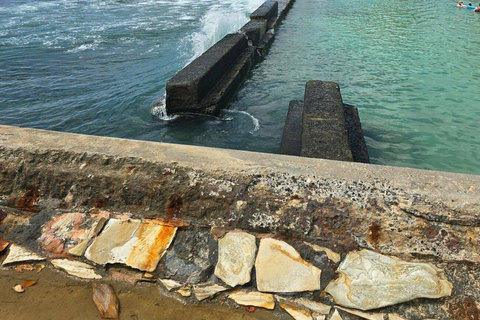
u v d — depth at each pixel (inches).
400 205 72.0
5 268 76.0
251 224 77.2
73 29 483.5
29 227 82.4
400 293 66.9
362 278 69.3
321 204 74.9
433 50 380.5
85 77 302.4
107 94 265.4
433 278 67.7
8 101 251.9
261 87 289.7
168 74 307.0
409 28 487.5
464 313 64.2
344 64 343.3
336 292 68.6
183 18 563.8
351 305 66.9
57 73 311.9
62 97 260.7
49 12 619.5
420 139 203.6
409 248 70.6
